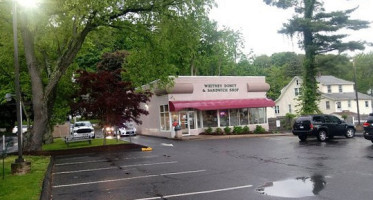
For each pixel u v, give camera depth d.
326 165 12.10
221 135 29.91
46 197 8.48
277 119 37.38
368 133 18.11
